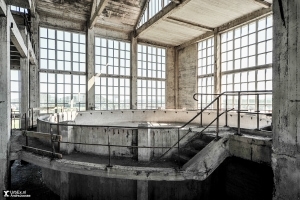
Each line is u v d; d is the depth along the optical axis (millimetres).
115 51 17297
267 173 4562
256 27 12844
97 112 12547
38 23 13797
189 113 12773
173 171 4695
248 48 13438
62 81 14828
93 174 4973
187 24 14977
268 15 12070
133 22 17469
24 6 6613
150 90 19594
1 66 5746
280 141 3566
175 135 6012
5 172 5738
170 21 14742
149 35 18031
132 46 17828
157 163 5559
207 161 4715
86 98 15734
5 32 5750
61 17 14672
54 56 14484
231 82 14805
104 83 16672
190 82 19344
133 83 17953
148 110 13812
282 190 3527
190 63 19328
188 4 12703
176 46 20766
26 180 7469
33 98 13125
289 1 3381
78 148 6418
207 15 13805
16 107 13117
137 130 5812
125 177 4809
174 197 5605
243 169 5191
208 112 11766
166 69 20422
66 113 10352
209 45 17375
